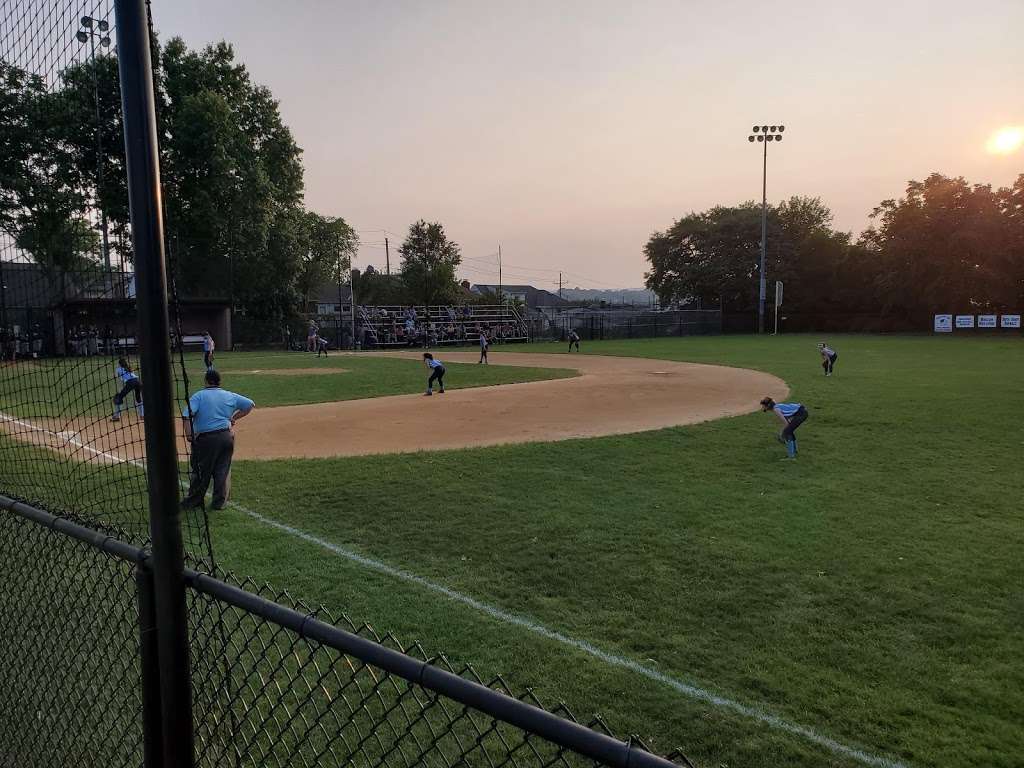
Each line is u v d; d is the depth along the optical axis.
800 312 62.72
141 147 2.00
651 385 20.69
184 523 6.21
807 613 5.02
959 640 4.62
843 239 62.88
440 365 19.08
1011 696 3.96
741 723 3.71
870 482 8.81
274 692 3.91
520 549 6.39
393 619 4.94
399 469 9.75
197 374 25.08
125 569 4.73
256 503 8.03
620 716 3.77
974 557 6.12
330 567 5.98
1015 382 19.45
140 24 1.98
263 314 46.72
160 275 2.07
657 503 7.88
